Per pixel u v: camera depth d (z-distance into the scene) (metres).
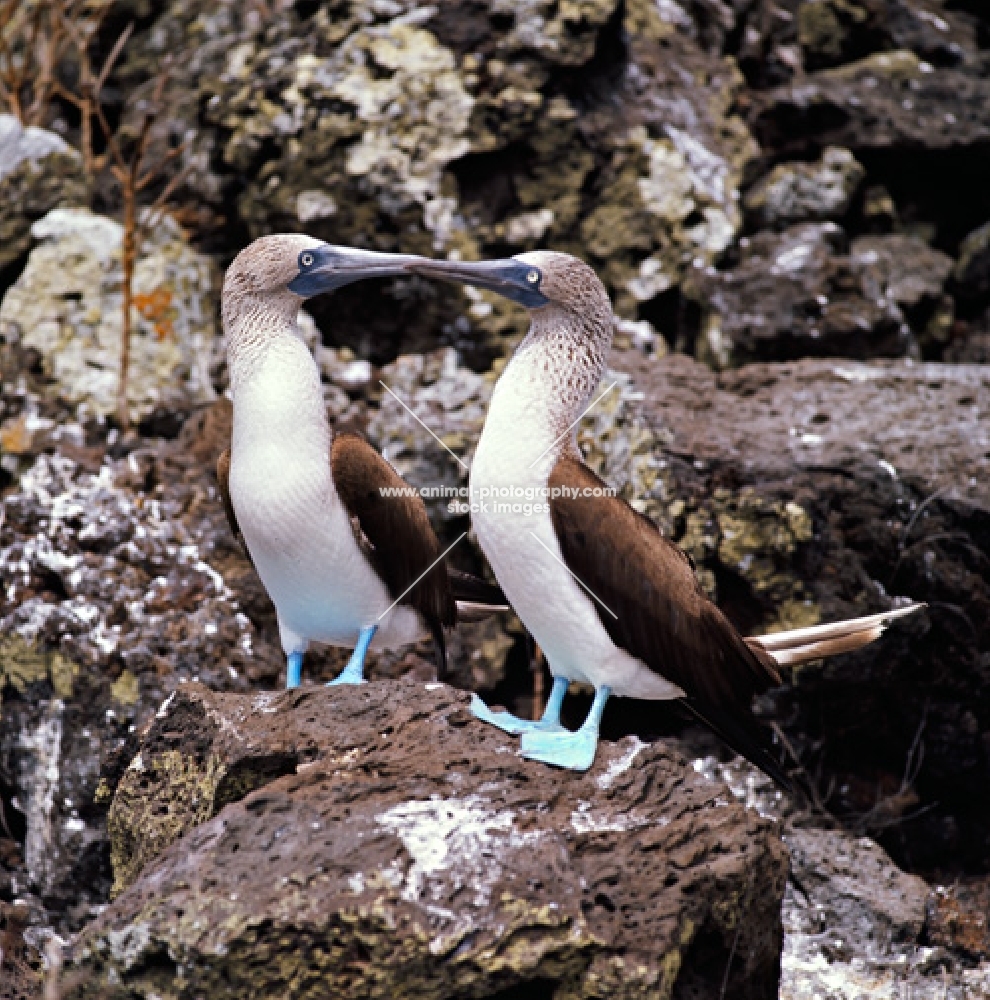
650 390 12.00
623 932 6.22
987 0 17.38
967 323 15.42
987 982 9.34
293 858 6.19
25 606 10.78
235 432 8.17
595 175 14.00
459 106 13.65
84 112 14.71
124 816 7.70
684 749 11.20
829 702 11.16
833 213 14.96
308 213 13.77
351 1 14.06
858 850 10.34
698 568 11.18
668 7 15.68
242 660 10.75
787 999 9.04
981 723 11.48
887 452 11.54
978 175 15.72
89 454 12.05
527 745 7.11
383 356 13.61
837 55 16.30
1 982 8.74
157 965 6.15
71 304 13.27
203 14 16.45
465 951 6.02
